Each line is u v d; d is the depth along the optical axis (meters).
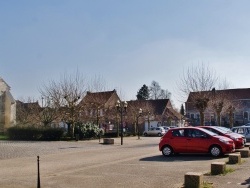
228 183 11.09
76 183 12.16
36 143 34.59
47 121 44.94
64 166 16.86
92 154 22.91
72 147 29.42
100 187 11.37
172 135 20.25
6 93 59.97
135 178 12.79
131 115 62.31
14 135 42.75
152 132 57.44
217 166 12.81
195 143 19.58
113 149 27.22
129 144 33.75
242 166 14.73
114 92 68.88
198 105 40.19
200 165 15.86
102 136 46.69
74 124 42.00
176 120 77.75
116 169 15.20
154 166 15.87
